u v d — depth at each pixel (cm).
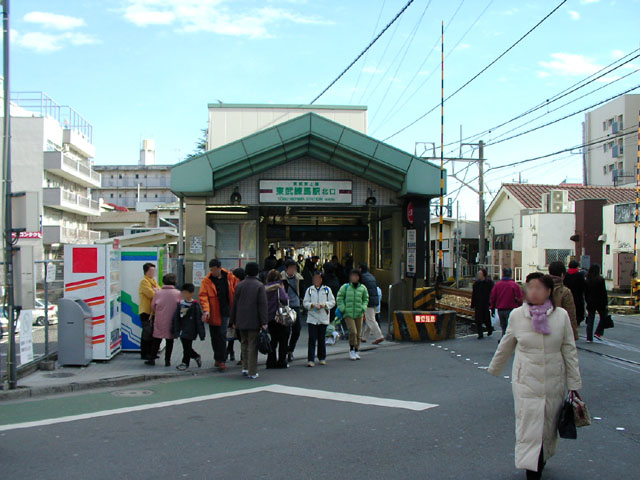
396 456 541
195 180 1512
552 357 467
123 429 636
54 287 1362
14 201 850
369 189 1647
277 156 1566
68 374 927
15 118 3875
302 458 536
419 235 1598
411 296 1608
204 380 925
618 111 5309
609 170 5450
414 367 1020
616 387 851
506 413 696
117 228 5212
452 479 484
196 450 561
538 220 3309
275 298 1011
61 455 548
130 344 1138
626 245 2600
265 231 2169
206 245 1591
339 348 1254
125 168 7700
